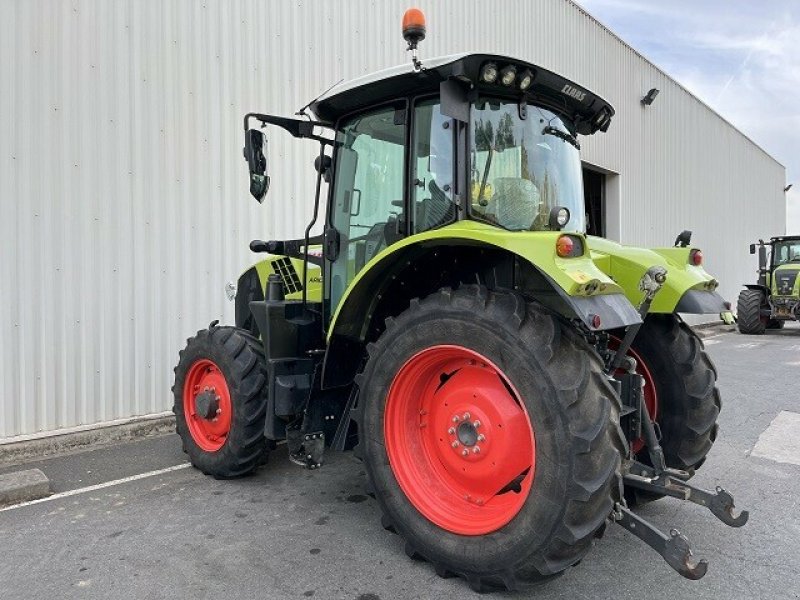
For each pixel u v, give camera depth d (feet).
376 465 8.87
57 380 14.89
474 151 9.00
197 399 12.62
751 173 63.57
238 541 9.44
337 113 10.90
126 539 9.55
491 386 8.18
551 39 32.24
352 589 7.95
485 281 9.12
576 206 10.57
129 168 16.07
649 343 10.78
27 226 14.35
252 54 18.71
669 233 45.16
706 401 10.44
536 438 7.20
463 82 8.70
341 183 10.96
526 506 7.24
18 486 11.43
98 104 15.46
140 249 16.33
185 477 12.69
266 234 19.25
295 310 11.09
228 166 18.21
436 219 9.29
